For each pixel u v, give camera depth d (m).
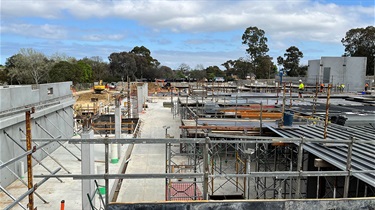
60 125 16.44
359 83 40.38
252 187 12.50
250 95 29.08
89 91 58.69
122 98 41.66
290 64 77.31
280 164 13.65
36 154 13.08
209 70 92.00
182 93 41.25
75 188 10.67
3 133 10.42
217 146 14.89
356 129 12.75
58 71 57.56
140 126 24.27
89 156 7.87
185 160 15.93
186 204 4.43
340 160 8.38
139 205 4.40
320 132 11.91
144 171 14.27
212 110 19.53
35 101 13.38
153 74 88.50
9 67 61.16
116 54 84.00
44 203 9.46
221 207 4.45
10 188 10.45
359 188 10.30
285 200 4.52
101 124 20.06
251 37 77.69
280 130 12.72
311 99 24.55
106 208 4.38
